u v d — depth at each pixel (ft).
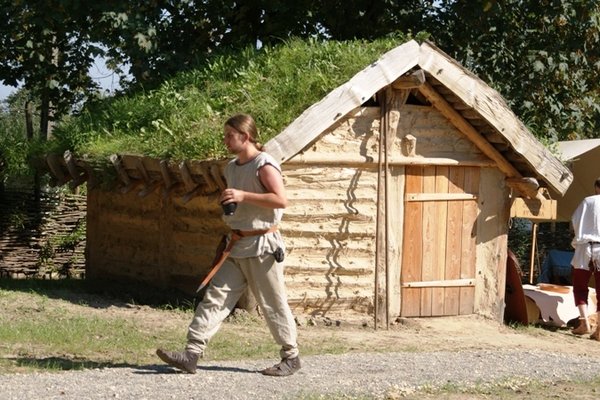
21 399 23.52
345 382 27.14
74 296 46.70
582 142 59.57
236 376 27.02
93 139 50.19
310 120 40.16
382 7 66.85
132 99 52.65
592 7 62.80
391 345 37.99
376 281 42.93
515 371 30.91
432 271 44.47
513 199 46.55
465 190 45.21
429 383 27.94
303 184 41.70
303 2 65.98
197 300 44.68
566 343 42.88
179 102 47.24
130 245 50.34
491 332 44.06
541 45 65.72
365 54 44.62
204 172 41.04
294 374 27.73
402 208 43.68
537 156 44.57
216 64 49.90
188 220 45.68
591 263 45.03
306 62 45.39
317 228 42.01
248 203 26.63
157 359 31.07
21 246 62.39
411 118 43.55
